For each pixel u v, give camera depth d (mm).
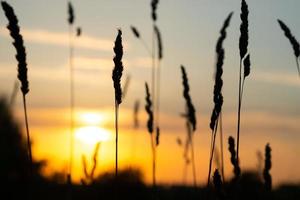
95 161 7402
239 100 5281
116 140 5285
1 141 12336
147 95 8141
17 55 5273
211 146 5340
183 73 7582
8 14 5316
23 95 5266
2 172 10391
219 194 4688
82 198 7453
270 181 5926
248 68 5312
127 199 8703
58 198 7777
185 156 8805
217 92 5309
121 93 5305
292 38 6855
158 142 8109
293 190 7824
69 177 7543
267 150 5914
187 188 8484
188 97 7520
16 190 9711
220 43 7199
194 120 7484
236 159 5238
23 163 10711
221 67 5336
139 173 9094
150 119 8164
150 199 8492
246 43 5359
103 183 7812
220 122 6484
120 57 5359
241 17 5395
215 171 4691
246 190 6754
